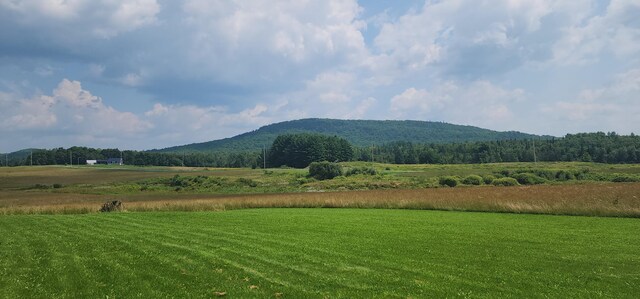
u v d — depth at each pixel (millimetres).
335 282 12648
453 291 11930
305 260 15648
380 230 25656
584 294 11914
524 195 44938
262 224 29094
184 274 13273
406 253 17609
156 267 14188
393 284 12562
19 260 15445
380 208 46062
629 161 142750
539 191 48000
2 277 12992
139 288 11898
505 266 15328
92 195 73812
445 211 41281
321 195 54281
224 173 127938
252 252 17047
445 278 13359
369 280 12969
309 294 11422
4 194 76500
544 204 37562
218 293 11375
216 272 13555
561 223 29438
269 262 15125
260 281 12586
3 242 19641
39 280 12734
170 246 18078
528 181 81625
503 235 23406
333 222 30703
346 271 14062
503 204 39406
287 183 99562
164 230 24469
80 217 33906
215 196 66500
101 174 125562
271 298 11094
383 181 90375
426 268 14766
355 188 83938
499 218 33562
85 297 11156
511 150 183000
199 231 24141
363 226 27984
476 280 13250
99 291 11648
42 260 15422
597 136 187000
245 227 26953
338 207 47938
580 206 35344
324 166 107438
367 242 20516
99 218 33000
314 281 12742
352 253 17359
